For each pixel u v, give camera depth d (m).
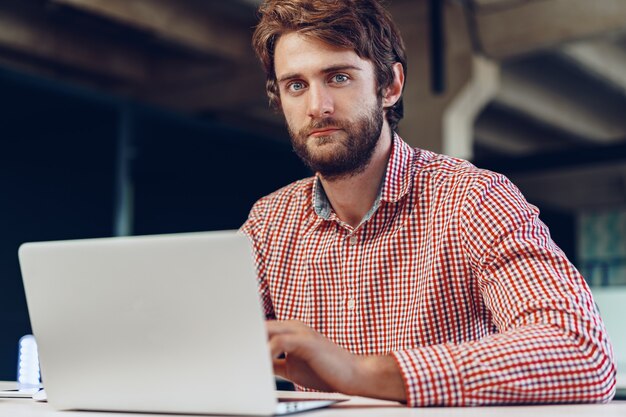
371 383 1.11
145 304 1.03
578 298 1.23
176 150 6.93
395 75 1.66
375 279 1.57
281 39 1.53
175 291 1.01
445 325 1.50
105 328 1.07
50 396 1.13
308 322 1.62
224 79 8.14
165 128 6.87
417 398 1.11
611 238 15.27
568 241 15.41
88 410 1.13
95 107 6.33
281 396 1.28
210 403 1.02
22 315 5.87
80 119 6.30
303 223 1.69
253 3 7.07
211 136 7.09
